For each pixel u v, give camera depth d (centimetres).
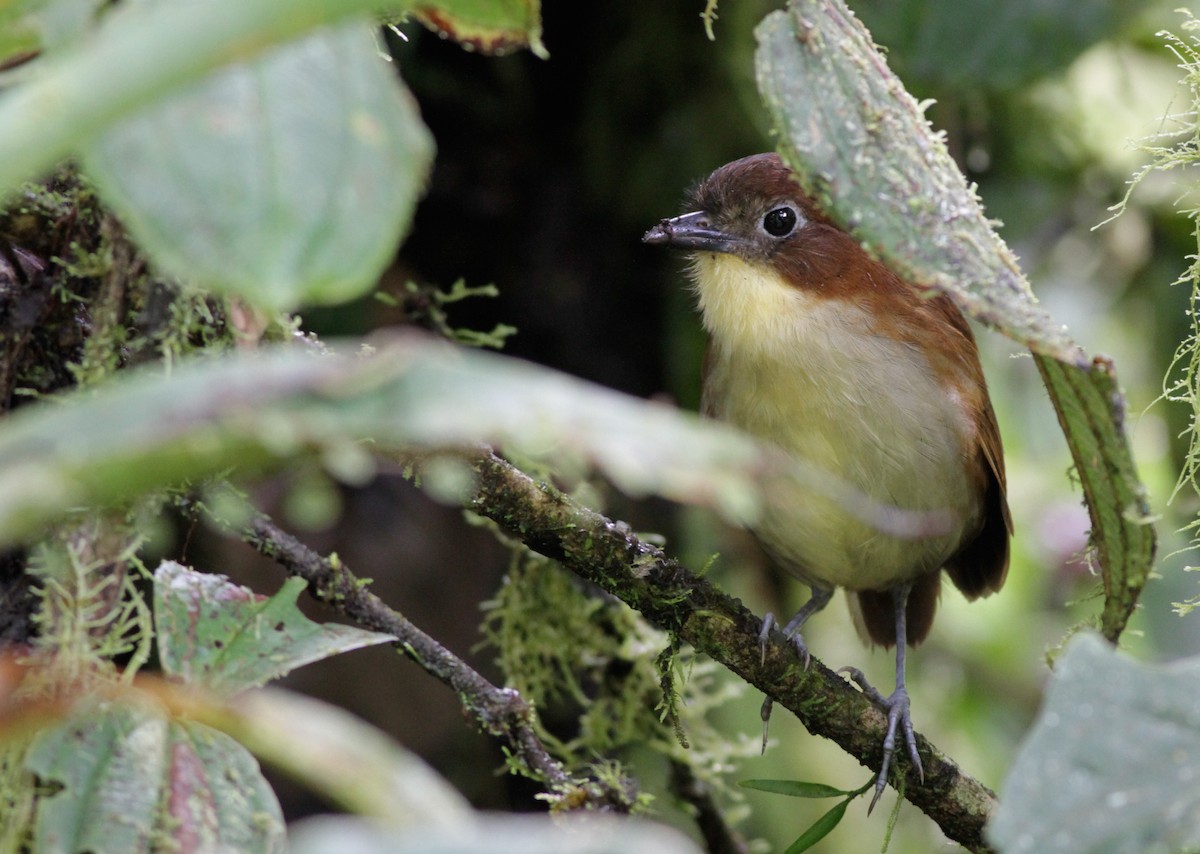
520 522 548
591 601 561
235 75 343
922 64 571
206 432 277
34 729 386
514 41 488
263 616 494
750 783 548
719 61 571
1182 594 576
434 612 571
